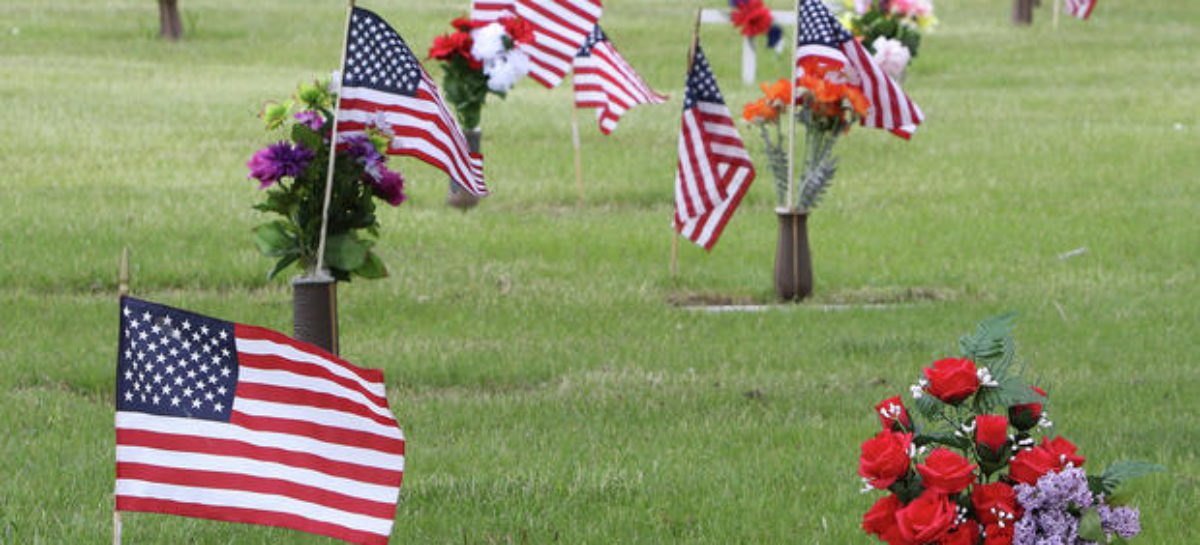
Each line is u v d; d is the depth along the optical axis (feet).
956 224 62.80
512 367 40.11
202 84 104.63
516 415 35.91
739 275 52.95
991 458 21.40
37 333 42.45
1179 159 79.25
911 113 49.06
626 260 55.06
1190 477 31.35
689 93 48.37
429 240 57.67
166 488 22.29
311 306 29.58
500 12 63.46
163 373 22.29
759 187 70.90
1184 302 49.55
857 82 49.16
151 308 22.21
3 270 49.37
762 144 82.28
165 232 56.49
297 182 29.58
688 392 38.11
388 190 30.19
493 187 69.46
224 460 22.39
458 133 31.22
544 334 44.21
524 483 30.45
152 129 83.10
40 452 31.76
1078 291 51.16
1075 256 57.06
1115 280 52.90
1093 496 21.34
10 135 79.20
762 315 47.26
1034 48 134.62
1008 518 20.48
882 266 54.85
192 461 22.34
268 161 28.84
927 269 54.39
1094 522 20.65
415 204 65.72
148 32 134.82
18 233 55.16
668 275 52.49
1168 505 29.32
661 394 37.91
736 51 127.85
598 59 64.80
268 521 22.43
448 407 36.52
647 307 47.91
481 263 54.13
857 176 74.69
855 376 39.81
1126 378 39.81
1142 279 53.11
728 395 37.88
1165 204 67.26
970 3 174.91
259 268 50.98
